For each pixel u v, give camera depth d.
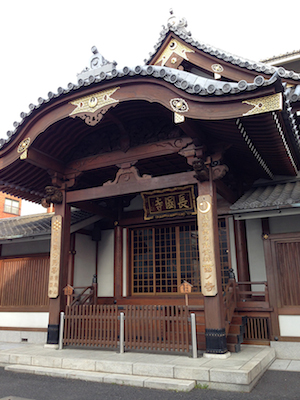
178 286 10.06
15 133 8.04
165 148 7.71
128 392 5.33
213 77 10.20
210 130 6.87
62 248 8.57
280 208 7.73
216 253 6.88
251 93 5.62
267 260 8.40
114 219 11.17
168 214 9.74
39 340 10.43
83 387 5.66
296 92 7.98
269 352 7.13
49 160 8.57
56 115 7.63
